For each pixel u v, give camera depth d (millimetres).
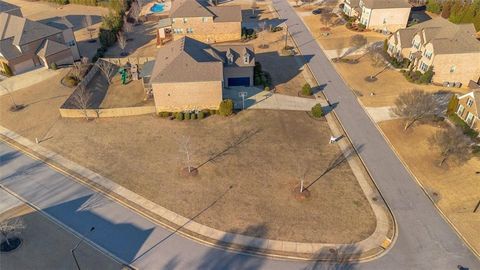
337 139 53969
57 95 66250
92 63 77000
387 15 89375
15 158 51594
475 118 52656
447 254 37719
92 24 100375
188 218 41781
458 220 41125
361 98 63656
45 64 75750
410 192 44844
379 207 42938
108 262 37281
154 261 37344
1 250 38344
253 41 87250
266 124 57031
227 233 39938
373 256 37531
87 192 45625
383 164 49188
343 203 43375
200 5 86375
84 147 53156
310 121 57812
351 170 48219
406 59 73188
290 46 83625
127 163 49938
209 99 59062
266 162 49531
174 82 56594
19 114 61125
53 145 53750
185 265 36906
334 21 97062
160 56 63906
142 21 99625
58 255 37938
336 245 38594
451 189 45031
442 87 66688
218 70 57656
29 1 123562
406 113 53969
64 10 113438
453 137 47812
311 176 47219
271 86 67438
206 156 50750
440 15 99625
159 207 43219
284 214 42000
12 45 72938
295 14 102875
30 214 42750
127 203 43812
